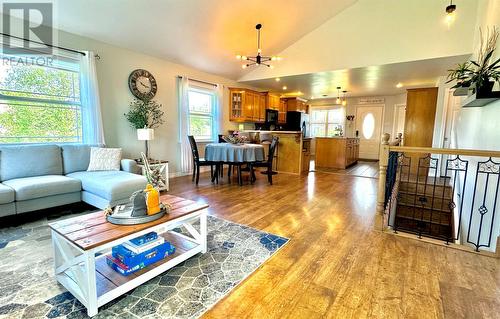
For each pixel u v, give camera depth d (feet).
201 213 6.78
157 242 6.05
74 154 11.52
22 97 10.67
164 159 16.89
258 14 14.37
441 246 7.63
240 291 5.47
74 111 12.26
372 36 15.84
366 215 10.34
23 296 5.15
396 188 13.98
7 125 10.39
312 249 7.40
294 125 28.17
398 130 28.91
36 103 11.10
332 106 33.32
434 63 15.17
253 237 8.15
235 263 6.57
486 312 4.90
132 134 14.79
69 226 5.39
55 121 11.72
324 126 34.27
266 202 12.03
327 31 17.29
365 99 30.91
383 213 8.80
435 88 18.33
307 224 9.32
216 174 16.31
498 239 6.98
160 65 16.10
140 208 5.80
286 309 4.94
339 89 25.84
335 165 23.88
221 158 15.35
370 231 8.73
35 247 7.25
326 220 9.74
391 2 15.12
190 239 7.29
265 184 16.02
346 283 5.79
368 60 16.07
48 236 8.00
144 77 15.11
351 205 11.68
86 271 4.52
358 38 16.29
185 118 17.69
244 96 21.90
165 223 5.81
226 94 21.75
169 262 5.99
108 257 5.93
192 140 15.56
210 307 4.96
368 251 7.31
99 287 5.05
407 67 16.28
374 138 30.66
